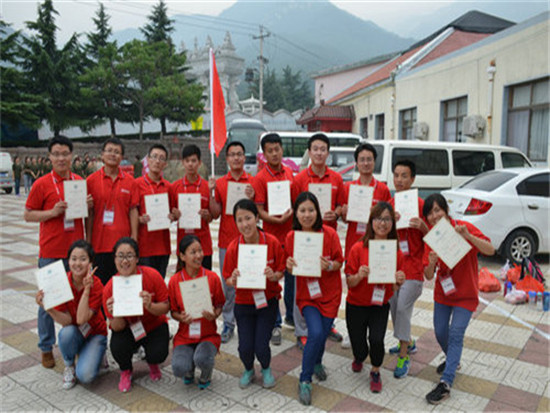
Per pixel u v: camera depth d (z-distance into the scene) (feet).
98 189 12.32
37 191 11.65
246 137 66.80
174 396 10.18
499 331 13.79
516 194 20.84
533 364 11.60
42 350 11.55
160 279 10.78
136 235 12.93
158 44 88.38
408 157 26.50
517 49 32.04
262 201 13.26
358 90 62.59
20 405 9.86
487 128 35.42
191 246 10.39
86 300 10.29
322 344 10.52
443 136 42.50
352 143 51.78
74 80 87.97
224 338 13.32
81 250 10.25
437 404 9.71
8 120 79.97
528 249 21.01
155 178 13.62
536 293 16.06
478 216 20.48
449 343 10.14
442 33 54.13
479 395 10.11
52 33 88.22
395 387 10.48
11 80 80.18
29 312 15.72
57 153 11.68
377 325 10.18
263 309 10.50
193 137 101.60
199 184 13.89
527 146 32.37
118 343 10.19
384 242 9.93
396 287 10.32
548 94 30.35
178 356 10.06
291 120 120.88
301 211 10.36
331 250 10.49
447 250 9.84
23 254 25.12
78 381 10.88
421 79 45.16
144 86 89.40
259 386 10.61
